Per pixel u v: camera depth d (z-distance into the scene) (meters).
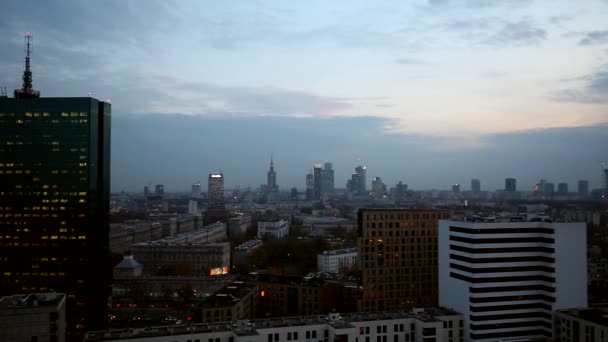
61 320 173.12
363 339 195.25
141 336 175.25
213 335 178.25
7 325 163.12
